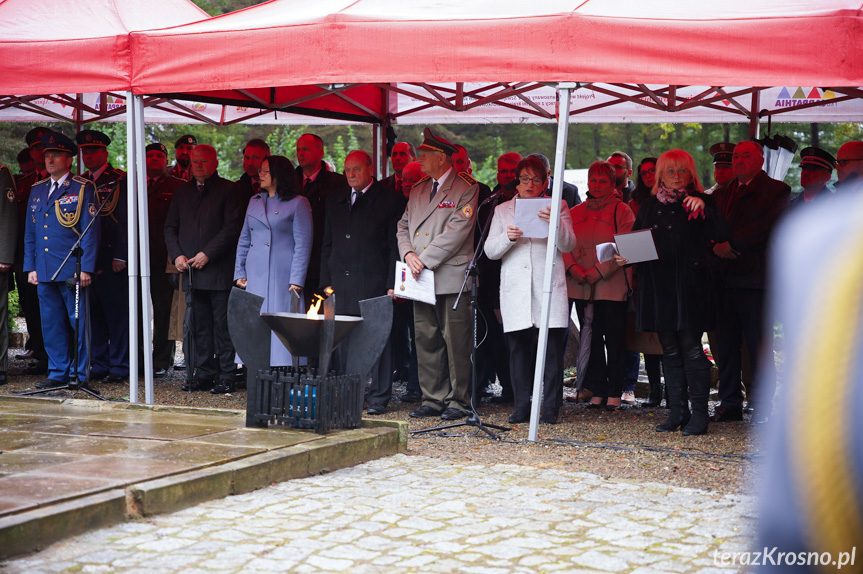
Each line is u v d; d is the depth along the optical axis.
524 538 3.62
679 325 6.05
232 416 5.86
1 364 8.13
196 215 7.88
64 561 3.20
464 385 6.74
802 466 0.66
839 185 6.53
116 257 8.19
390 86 8.65
